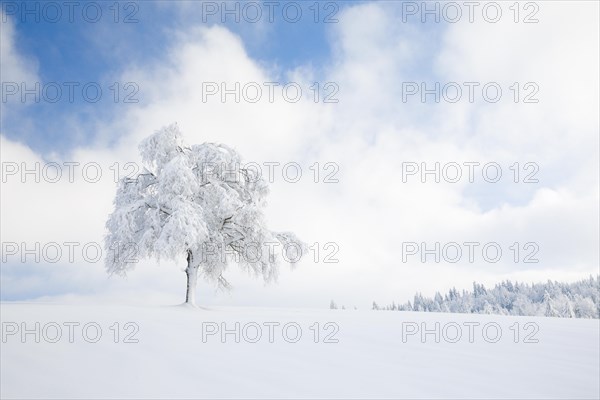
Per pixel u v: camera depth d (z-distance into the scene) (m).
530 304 99.06
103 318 11.73
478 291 113.88
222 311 18.00
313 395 5.37
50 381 5.66
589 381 6.62
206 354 7.57
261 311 18.77
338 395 5.41
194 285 21.05
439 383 6.19
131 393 5.23
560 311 90.44
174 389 5.43
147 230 19.48
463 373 6.87
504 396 5.69
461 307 109.88
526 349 9.27
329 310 21.05
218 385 5.66
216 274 22.67
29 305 16.25
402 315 17.28
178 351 7.72
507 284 112.56
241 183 22.73
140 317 12.53
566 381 6.59
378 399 5.30
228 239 22.56
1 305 16.19
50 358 6.90
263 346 8.66
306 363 7.17
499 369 7.27
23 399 4.95
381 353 8.34
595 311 88.69
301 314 16.98
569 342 10.30
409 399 5.36
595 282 99.50
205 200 21.53
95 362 6.72
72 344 8.06
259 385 5.73
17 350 7.42
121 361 6.82
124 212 19.48
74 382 5.64
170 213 20.36
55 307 15.07
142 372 6.20
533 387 6.20
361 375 6.46
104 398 5.03
